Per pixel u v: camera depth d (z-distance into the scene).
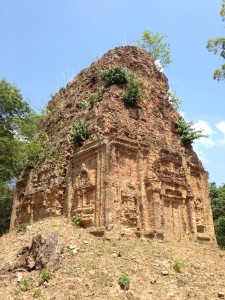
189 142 26.95
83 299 12.66
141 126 23.86
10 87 26.64
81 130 22.92
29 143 28.31
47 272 14.45
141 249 17.34
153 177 21.92
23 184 28.81
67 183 22.95
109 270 14.58
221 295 13.97
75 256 15.91
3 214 37.22
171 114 28.27
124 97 24.42
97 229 18.55
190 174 25.52
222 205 40.81
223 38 20.72
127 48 29.61
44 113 34.84
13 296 13.52
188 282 14.71
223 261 18.94
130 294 13.00
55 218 22.09
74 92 31.23
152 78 29.27
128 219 19.59
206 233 24.22
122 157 20.97
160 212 21.00
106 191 19.08
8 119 26.28
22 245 18.75
